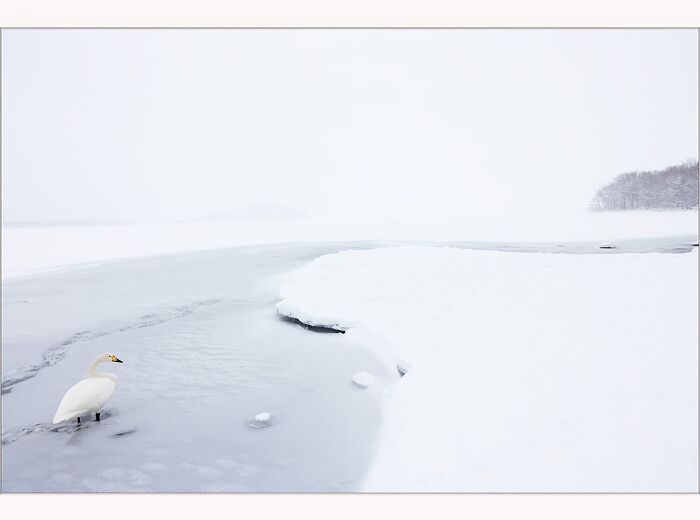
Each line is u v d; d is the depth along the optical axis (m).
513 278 10.73
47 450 5.60
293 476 4.93
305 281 13.61
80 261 28.09
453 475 4.38
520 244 26.77
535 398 5.09
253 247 34.53
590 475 3.86
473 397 5.56
